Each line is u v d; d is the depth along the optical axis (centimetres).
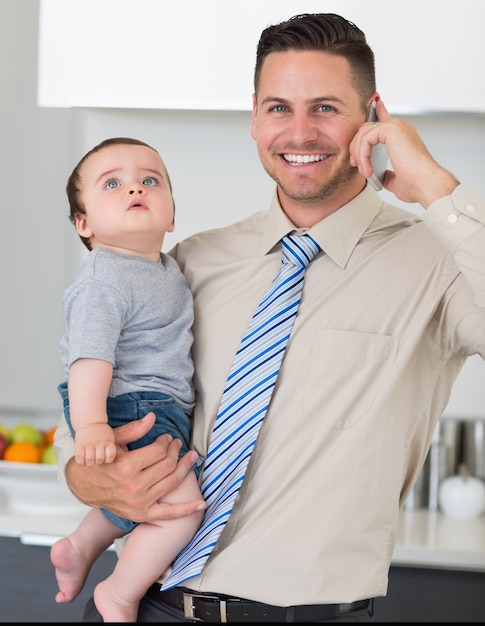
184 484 160
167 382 164
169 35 252
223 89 252
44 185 399
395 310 159
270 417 158
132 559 158
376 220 169
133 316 162
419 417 159
